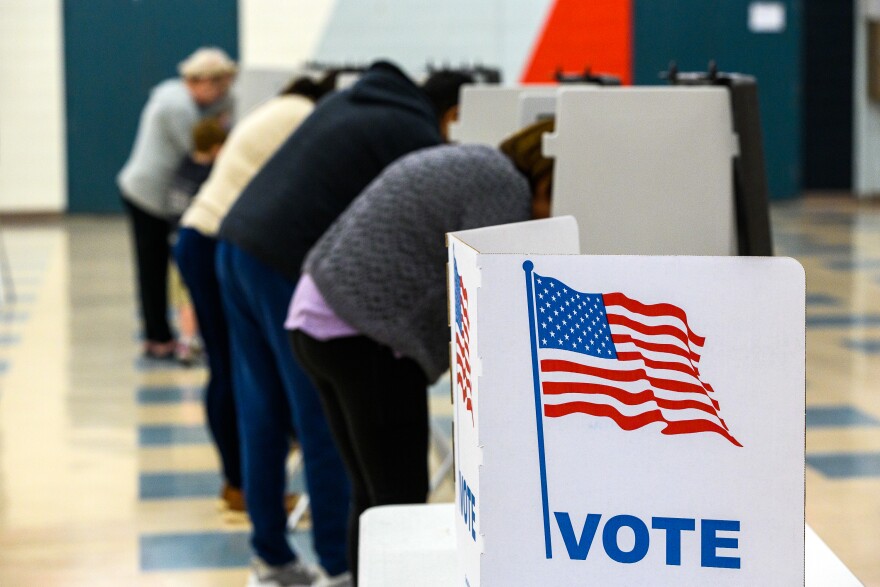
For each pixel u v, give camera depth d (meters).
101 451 5.32
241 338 3.49
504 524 1.13
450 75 3.39
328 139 3.14
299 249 3.12
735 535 1.13
